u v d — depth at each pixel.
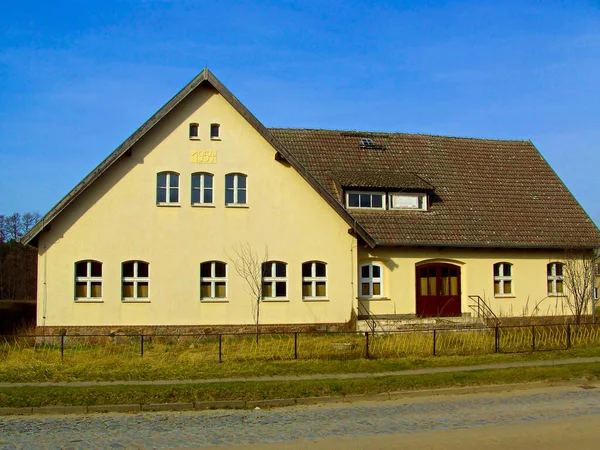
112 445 11.27
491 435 11.77
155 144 25.95
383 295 29.00
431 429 12.31
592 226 31.97
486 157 34.91
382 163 32.59
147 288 25.66
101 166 24.91
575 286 30.12
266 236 26.62
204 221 26.14
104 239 25.34
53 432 12.42
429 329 23.56
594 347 22.95
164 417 13.89
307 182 26.98
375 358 20.56
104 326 25.09
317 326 26.81
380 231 28.66
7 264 63.19
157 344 24.09
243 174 26.62
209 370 18.42
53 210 24.48
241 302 26.17
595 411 14.09
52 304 24.91
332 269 27.16
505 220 31.16
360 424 12.91
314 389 15.95
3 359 20.22
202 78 25.94
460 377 17.50
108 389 15.72
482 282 30.23
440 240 29.06
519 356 21.19
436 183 32.28
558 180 34.31
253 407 14.97
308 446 11.04
